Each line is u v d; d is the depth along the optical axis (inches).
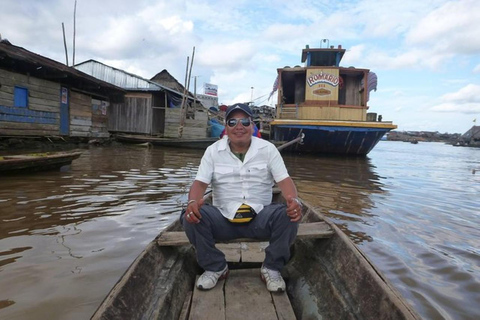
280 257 87.9
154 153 470.9
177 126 629.3
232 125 91.3
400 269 111.8
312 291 88.4
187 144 567.2
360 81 556.1
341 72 545.3
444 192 263.4
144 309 70.3
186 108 628.7
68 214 156.5
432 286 100.7
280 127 514.3
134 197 195.3
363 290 72.4
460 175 393.7
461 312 87.3
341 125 479.8
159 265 87.5
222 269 89.4
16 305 82.2
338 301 76.9
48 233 131.4
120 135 608.7
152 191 214.1
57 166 264.7
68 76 438.6
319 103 536.4
